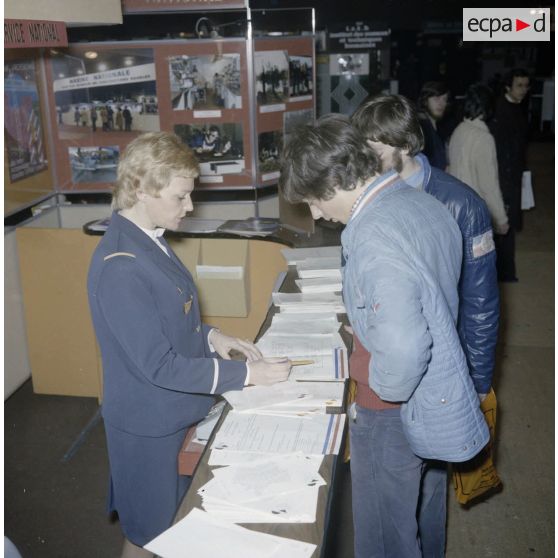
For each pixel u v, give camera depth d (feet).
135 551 6.93
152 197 5.89
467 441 5.04
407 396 4.69
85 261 11.82
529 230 23.39
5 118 12.05
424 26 39.73
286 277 9.10
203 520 4.41
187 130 14.15
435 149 16.25
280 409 5.64
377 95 6.66
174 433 6.46
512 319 15.93
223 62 13.79
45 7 5.99
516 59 43.19
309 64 15.02
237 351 7.18
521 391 12.67
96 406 12.40
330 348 6.66
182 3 13.67
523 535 8.90
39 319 12.22
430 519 6.83
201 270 11.69
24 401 12.51
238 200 15.28
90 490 10.05
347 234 4.93
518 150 17.58
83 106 13.83
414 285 4.53
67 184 14.20
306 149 4.79
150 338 5.85
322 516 4.42
